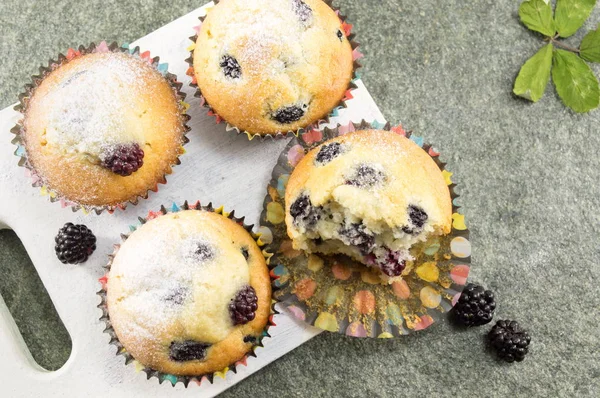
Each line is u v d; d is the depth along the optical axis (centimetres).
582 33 42
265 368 39
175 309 33
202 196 39
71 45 41
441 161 41
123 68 36
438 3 42
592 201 41
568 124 41
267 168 39
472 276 40
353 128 38
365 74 41
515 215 41
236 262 34
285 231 38
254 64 35
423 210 35
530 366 40
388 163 35
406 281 38
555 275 41
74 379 38
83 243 38
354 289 38
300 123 37
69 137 35
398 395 40
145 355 34
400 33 41
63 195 37
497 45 42
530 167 41
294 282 38
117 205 37
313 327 39
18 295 40
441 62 41
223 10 36
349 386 40
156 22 41
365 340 40
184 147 39
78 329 38
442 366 40
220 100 36
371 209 35
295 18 36
